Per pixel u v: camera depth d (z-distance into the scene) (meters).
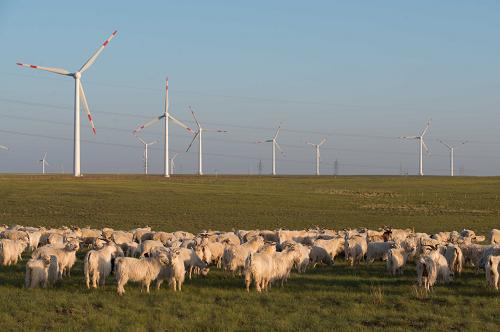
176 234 40.78
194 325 20.52
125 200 92.62
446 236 41.88
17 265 31.97
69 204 85.62
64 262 27.84
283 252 28.06
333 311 22.52
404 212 82.44
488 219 73.19
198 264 28.84
